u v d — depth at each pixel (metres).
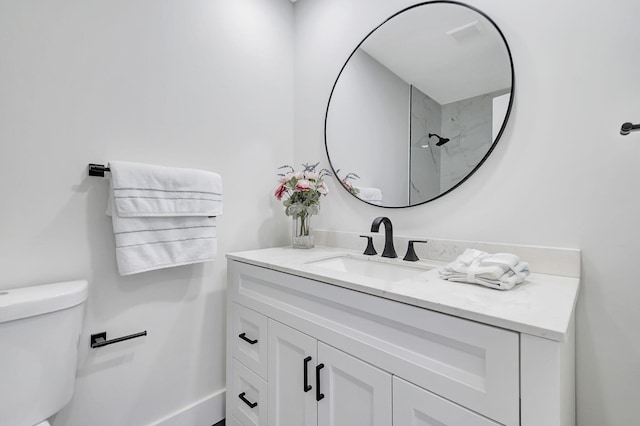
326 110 1.66
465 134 1.16
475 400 0.61
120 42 1.17
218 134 1.48
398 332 0.74
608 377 0.88
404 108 1.34
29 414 0.84
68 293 0.93
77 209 1.07
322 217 1.68
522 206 1.03
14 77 0.96
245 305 1.24
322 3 1.69
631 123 0.83
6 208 0.94
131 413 1.20
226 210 1.51
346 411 0.85
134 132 1.21
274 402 1.09
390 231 1.27
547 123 0.98
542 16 0.99
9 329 0.81
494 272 0.77
